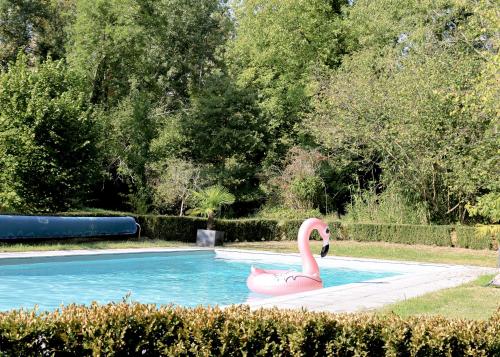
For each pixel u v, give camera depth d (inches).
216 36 1493.6
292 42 1244.5
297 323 169.2
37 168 743.7
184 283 523.2
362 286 414.3
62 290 442.6
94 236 722.2
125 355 152.9
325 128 1038.4
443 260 733.9
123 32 1118.4
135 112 1130.0
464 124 878.4
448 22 1082.7
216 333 161.8
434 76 893.8
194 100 1309.1
